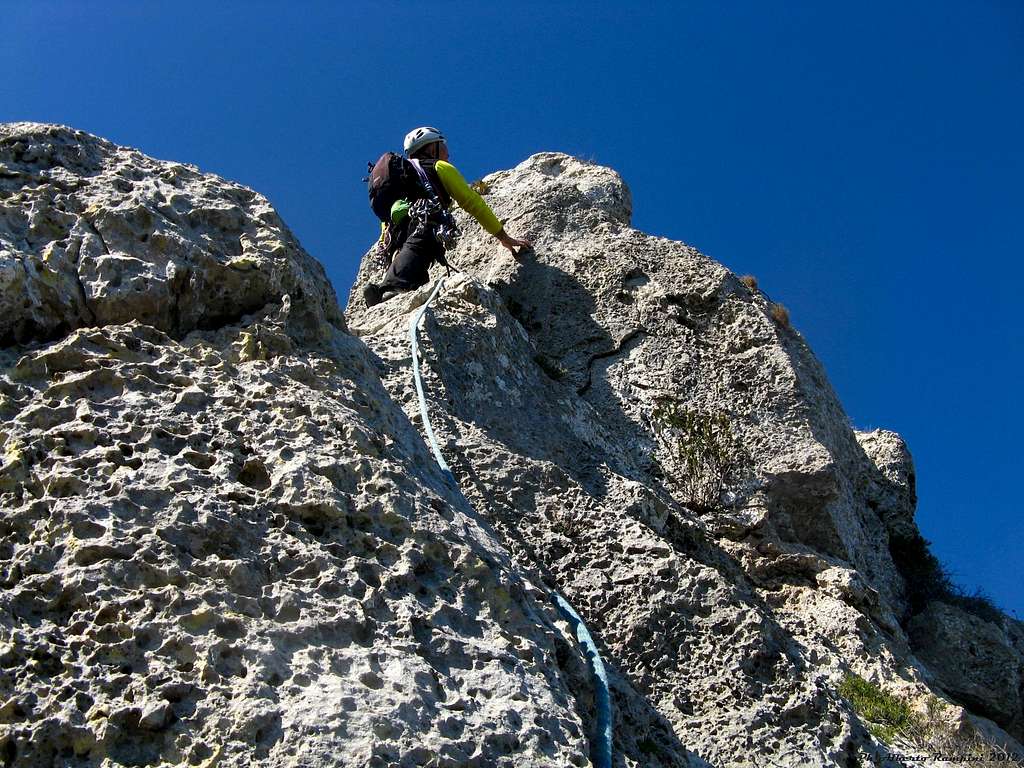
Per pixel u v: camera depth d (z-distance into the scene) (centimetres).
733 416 912
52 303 396
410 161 944
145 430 369
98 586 321
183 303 421
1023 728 878
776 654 552
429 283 849
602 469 712
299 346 444
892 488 1109
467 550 379
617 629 553
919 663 840
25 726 288
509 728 324
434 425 648
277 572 345
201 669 307
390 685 318
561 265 1007
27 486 346
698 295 980
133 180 447
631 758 414
